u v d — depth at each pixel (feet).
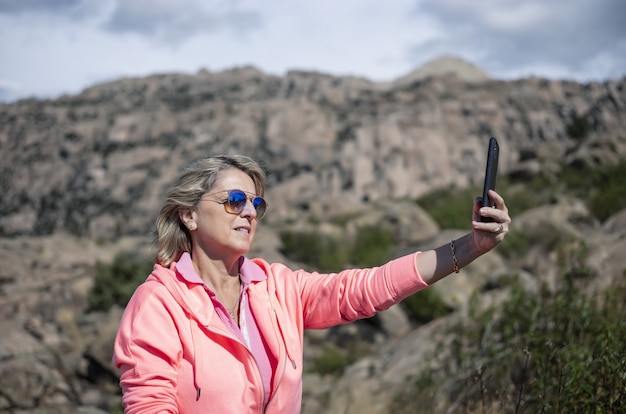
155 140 309.63
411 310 42.42
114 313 53.78
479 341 17.75
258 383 7.37
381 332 42.37
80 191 281.95
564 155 92.53
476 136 279.08
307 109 284.61
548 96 313.53
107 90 388.98
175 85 402.11
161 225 8.01
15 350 32.81
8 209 275.59
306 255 67.56
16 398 26.18
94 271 65.57
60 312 54.24
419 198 96.84
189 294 7.52
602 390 11.93
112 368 35.81
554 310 16.38
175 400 7.24
